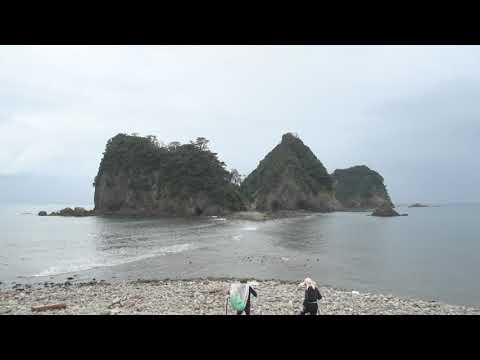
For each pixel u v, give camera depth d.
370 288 21.17
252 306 13.97
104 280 22.56
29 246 40.22
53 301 15.48
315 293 10.95
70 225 77.56
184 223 84.19
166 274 24.70
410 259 32.28
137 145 133.62
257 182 180.75
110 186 130.62
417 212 170.62
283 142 186.88
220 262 29.52
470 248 40.62
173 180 126.88
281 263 29.41
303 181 164.25
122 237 50.22
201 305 14.08
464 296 19.53
